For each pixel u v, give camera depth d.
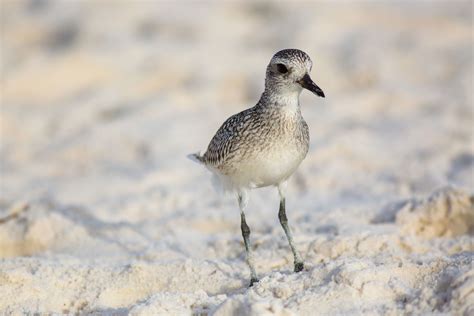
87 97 20.00
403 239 10.05
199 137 17.05
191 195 13.75
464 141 15.66
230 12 24.97
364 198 13.22
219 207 13.09
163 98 19.38
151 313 7.69
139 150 16.67
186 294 8.07
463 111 17.42
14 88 20.84
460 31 23.20
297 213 12.28
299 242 10.16
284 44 22.36
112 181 14.93
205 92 19.70
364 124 17.25
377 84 19.62
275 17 24.80
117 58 21.55
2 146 17.91
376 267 8.06
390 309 7.49
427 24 23.97
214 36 23.25
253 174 9.15
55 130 18.56
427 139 15.95
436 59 21.05
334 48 21.91
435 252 9.83
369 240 9.84
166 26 23.78
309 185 14.16
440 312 7.30
